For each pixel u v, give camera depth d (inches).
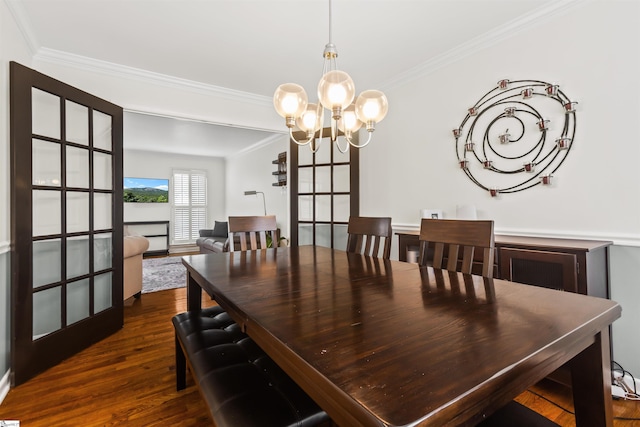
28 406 62.9
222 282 50.6
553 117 76.9
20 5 74.3
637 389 64.1
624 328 66.6
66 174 85.8
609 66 67.9
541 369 27.1
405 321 32.9
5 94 71.0
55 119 83.6
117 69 107.9
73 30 86.1
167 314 117.2
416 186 112.9
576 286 59.6
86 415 60.1
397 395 20.1
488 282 49.3
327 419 35.6
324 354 25.7
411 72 112.0
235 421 33.5
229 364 45.7
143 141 234.5
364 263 67.2
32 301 75.0
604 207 68.9
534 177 80.7
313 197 139.6
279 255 78.5
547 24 77.7
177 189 292.5
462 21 82.6
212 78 119.7
